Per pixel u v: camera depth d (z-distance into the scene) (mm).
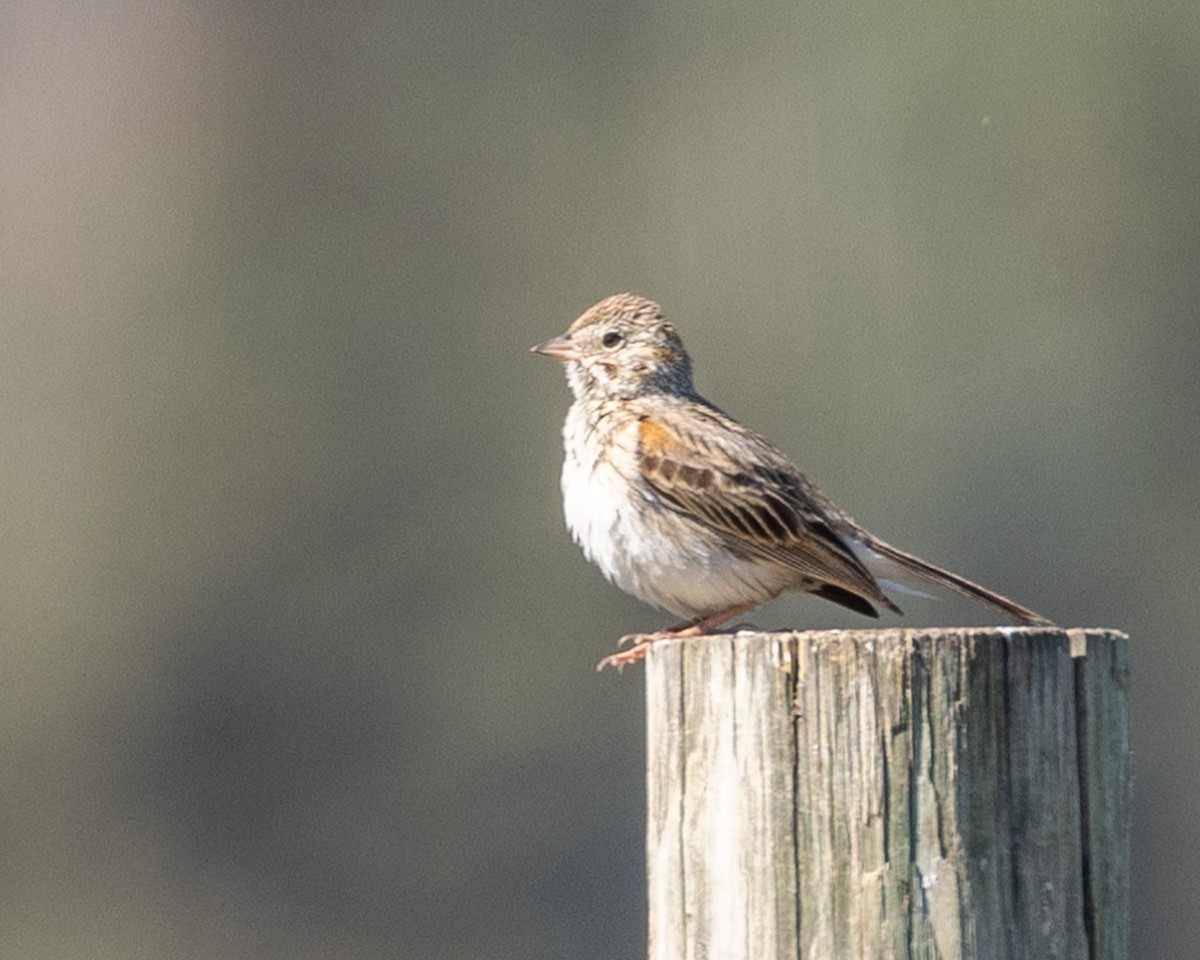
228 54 24109
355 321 22594
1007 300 20500
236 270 23062
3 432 22500
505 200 22875
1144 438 20406
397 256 22891
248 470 22078
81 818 21344
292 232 23125
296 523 21859
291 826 21016
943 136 20781
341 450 22141
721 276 21547
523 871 20328
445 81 23281
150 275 23172
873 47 21031
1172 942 19984
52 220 24000
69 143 24500
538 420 22141
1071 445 20359
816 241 21156
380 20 23562
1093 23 20422
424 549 21578
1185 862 20078
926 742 5090
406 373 22328
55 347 23094
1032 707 5117
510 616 21062
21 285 23625
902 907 5070
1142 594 20156
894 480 20516
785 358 21094
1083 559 20172
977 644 5102
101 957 20828
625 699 20500
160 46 24203
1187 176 20438
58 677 21656
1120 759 5207
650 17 22594
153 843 21281
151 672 21719
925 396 20578
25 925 20984
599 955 19969
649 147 22422
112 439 22344
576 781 20391
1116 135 20406
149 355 22641
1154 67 20422
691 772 5273
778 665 5164
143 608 21797
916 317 20703
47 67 25000
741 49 21984
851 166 21094
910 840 5078
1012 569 20219
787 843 5145
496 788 20609
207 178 23641
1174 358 20422
